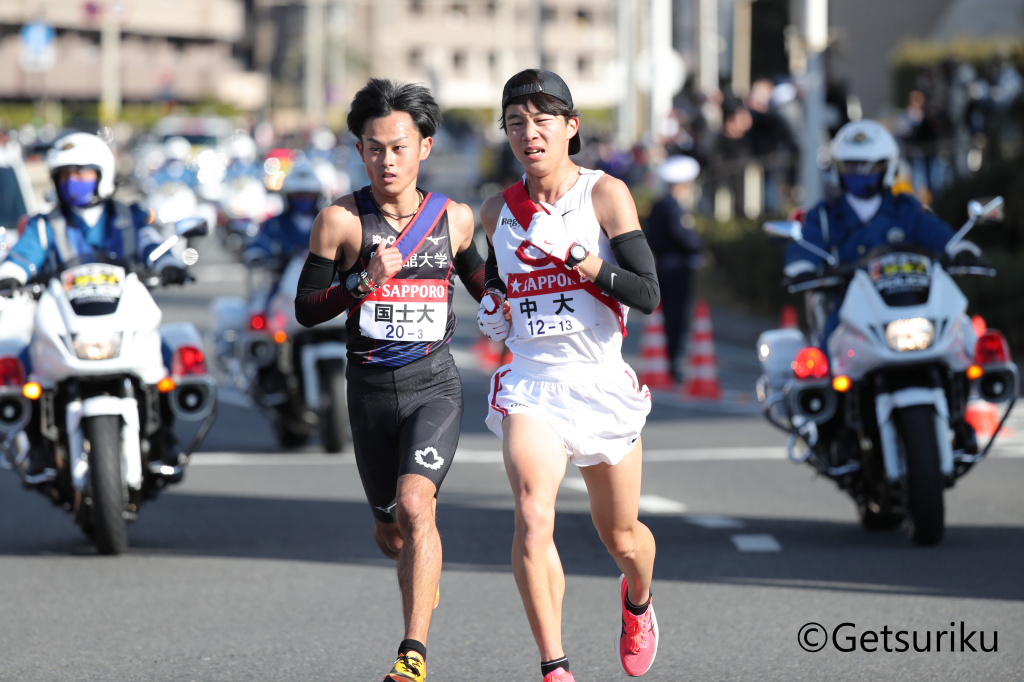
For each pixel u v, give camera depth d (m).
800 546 30.78
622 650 20.95
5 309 32.50
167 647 23.64
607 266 19.27
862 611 25.14
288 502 37.38
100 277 30.66
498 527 33.69
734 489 37.91
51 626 25.12
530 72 19.83
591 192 19.94
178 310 85.38
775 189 91.50
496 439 47.97
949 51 128.75
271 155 193.38
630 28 137.12
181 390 31.95
